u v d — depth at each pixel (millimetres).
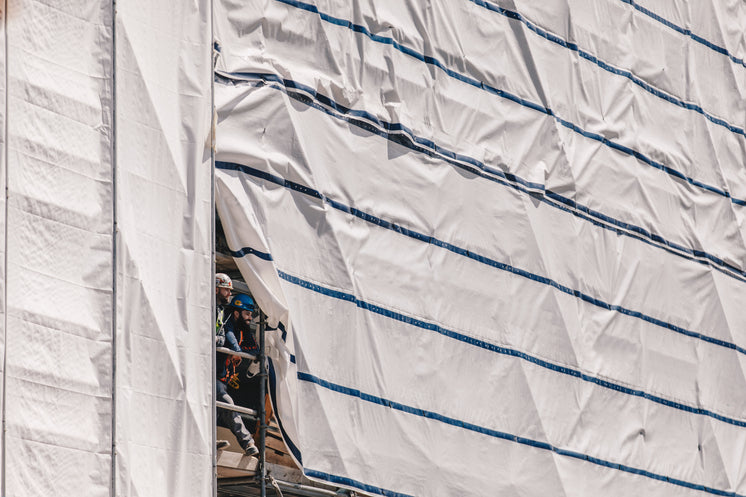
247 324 47969
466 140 53969
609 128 59562
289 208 47531
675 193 62000
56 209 38719
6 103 38375
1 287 37219
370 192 50219
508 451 52312
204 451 41094
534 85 56938
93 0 40844
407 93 52406
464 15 55125
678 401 59844
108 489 38031
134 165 41125
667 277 60688
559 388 54844
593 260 57656
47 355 37719
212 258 42688
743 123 66562
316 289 47688
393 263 50281
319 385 46906
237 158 46500
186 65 43594
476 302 52719
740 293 64188
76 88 39938
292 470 48125
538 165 56281
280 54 48969
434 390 50469
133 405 39531
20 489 36594
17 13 39094
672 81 63406
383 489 48094
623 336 58094
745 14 68812
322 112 49469
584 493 54688
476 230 53344
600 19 60719
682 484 58969
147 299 40438
